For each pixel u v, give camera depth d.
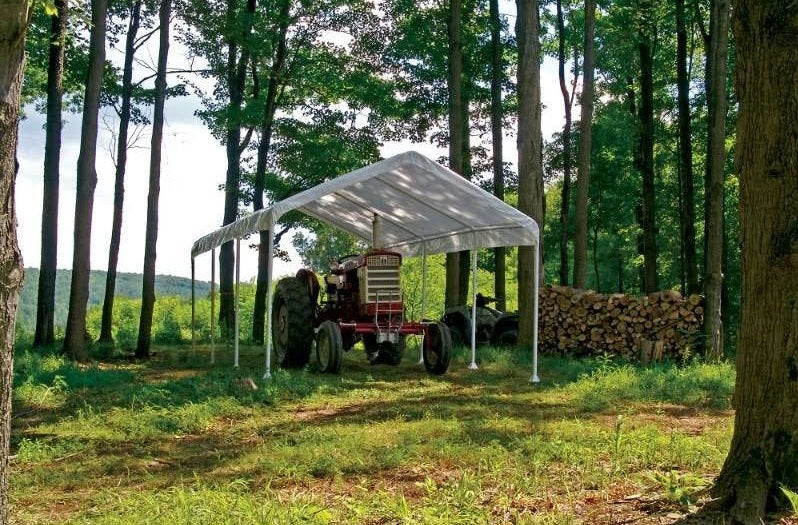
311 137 20.36
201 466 5.74
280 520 3.84
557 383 10.42
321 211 13.80
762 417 3.91
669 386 9.40
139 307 28.62
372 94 19.50
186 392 9.16
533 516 4.01
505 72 21.72
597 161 25.38
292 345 11.77
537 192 14.69
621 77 23.59
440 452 5.71
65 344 13.70
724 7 12.63
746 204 4.03
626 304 14.44
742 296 4.08
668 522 3.81
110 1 17.31
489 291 34.81
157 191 15.15
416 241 14.14
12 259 2.99
